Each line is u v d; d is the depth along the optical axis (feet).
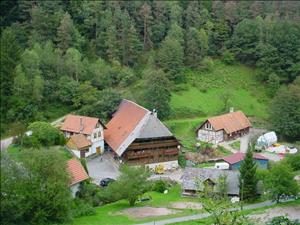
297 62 440.45
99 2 447.01
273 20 478.18
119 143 322.14
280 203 252.83
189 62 451.53
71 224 206.69
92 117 358.43
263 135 366.63
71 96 367.66
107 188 247.09
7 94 344.90
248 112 416.26
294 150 352.49
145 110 329.31
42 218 200.75
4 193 196.13
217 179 254.06
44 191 200.95
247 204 251.60
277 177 248.32
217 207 165.07
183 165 329.31
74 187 235.81
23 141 295.07
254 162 265.13
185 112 400.06
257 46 454.40
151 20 458.09
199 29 471.21
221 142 372.99
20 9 441.68
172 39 432.66
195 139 370.73
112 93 370.53
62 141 312.50
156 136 316.60
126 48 430.20
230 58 463.42
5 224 198.29
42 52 378.94
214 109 411.54
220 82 442.09
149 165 318.24
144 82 391.86
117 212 230.89
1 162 202.49
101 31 433.07
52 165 205.57
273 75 433.07
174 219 221.05
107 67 399.85
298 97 376.89
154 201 253.65
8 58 348.38
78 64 381.60
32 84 350.23
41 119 340.39
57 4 436.35
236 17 492.54
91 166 308.19
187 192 264.72
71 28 414.21
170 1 478.59
